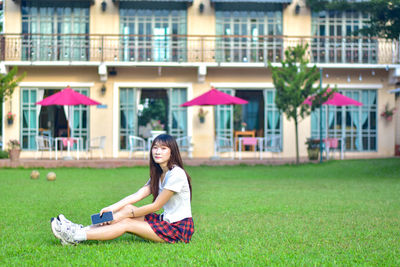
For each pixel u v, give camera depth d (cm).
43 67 1711
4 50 1677
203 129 1755
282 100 1475
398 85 1805
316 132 1781
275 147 1709
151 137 1692
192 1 1700
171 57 1738
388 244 425
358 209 660
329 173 1296
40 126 1719
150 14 1744
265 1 1670
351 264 344
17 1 1706
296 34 1766
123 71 1731
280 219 574
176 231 408
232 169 1421
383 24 1348
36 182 1055
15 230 489
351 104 1534
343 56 1767
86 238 390
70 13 1723
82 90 1730
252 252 379
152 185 419
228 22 1758
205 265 334
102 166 1476
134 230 397
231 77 1758
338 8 1545
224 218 585
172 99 1753
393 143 1798
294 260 352
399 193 859
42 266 334
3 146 1705
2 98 1460
